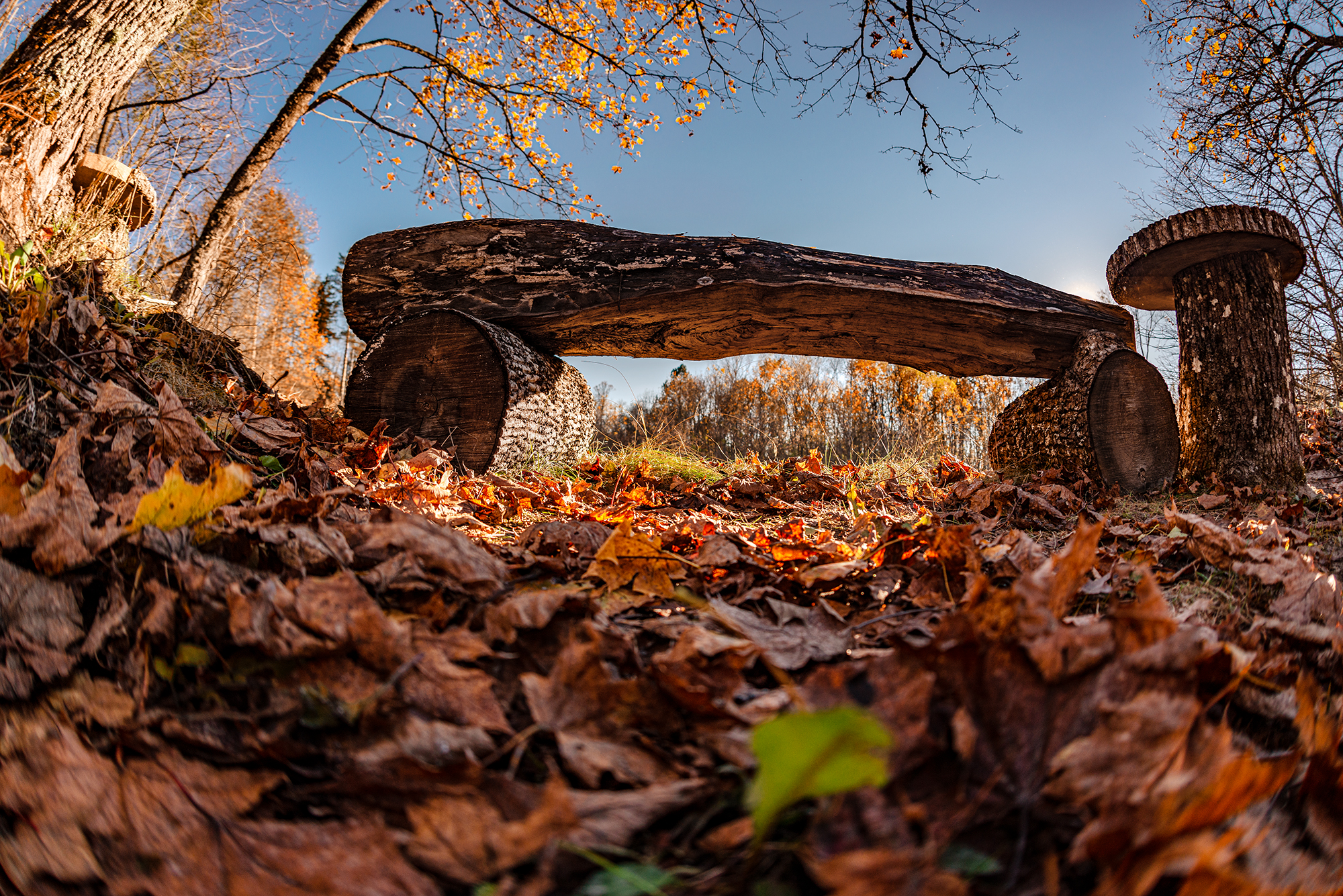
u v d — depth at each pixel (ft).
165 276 30.68
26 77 9.87
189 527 3.64
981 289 13.66
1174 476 13.70
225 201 23.24
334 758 2.41
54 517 3.38
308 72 24.25
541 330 12.73
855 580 5.16
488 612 3.45
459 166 28.89
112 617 2.99
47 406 5.49
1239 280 12.92
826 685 2.55
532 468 12.09
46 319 6.21
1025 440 15.44
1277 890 1.79
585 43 27.20
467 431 11.39
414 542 4.09
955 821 2.04
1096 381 13.78
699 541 6.52
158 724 2.43
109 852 1.95
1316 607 4.58
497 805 2.14
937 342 13.92
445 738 2.50
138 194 14.75
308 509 4.47
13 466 3.82
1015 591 3.20
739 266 12.43
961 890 1.73
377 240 13.12
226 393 9.56
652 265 12.48
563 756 2.40
